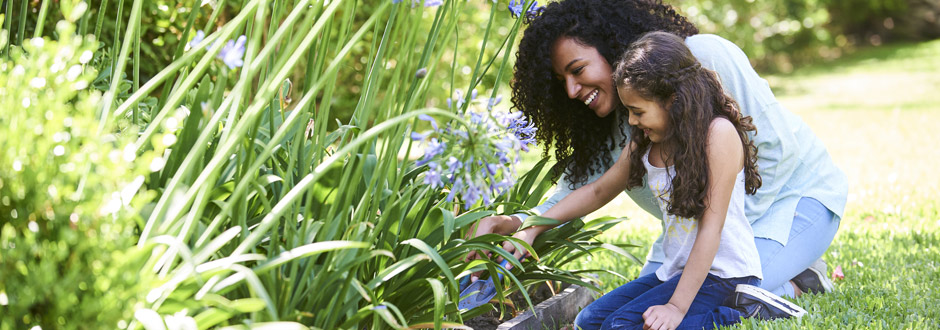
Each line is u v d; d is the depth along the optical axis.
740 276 2.10
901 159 5.49
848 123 7.63
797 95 10.89
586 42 2.21
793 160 2.30
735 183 2.11
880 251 2.98
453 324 1.59
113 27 3.00
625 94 2.02
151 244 1.22
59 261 1.19
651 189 2.17
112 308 1.17
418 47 4.46
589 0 2.25
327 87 1.57
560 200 2.36
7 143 1.21
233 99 1.34
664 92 1.97
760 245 2.26
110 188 1.20
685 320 2.04
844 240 3.23
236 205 1.48
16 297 1.15
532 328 2.20
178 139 1.62
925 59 14.44
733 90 2.28
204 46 1.43
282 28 1.33
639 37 2.16
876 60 15.09
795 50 14.70
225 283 1.30
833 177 2.45
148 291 1.20
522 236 2.12
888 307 2.17
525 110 2.37
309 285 1.53
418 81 1.69
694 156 1.96
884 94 10.21
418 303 1.79
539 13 2.28
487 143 1.42
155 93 3.22
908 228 3.38
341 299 1.47
